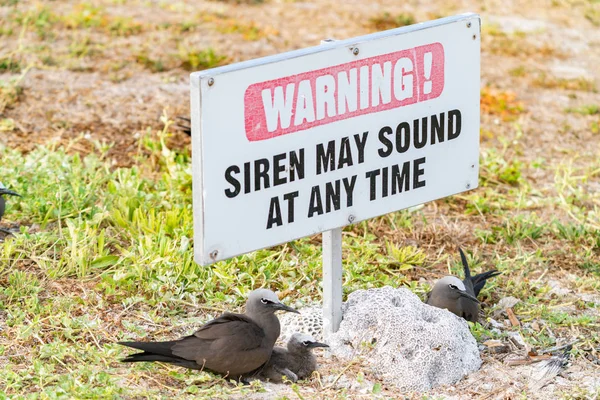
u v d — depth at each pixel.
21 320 11.29
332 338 11.02
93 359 10.54
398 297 11.48
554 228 15.48
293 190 10.19
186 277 12.46
